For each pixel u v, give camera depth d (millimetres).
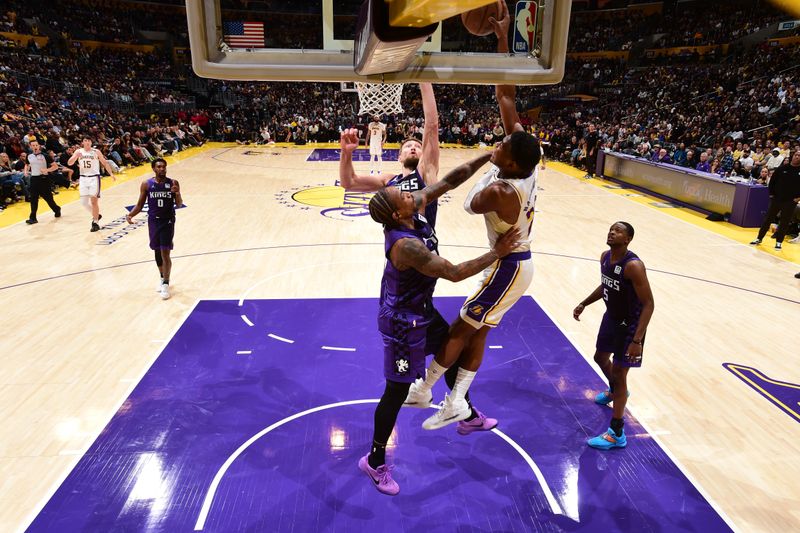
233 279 7734
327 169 17984
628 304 4133
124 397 4871
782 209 9289
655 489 3883
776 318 6734
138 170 17234
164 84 29656
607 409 4836
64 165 13836
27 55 23969
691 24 28609
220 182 15406
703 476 4016
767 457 4227
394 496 3771
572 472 4043
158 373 5270
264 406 4777
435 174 3844
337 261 8523
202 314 6559
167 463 4059
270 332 6109
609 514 3652
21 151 13016
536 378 5297
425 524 3543
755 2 25719
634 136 18891
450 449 4285
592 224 11195
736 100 21125
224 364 5445
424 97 3752
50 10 28234
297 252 8969
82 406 4730
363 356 5613
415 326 3199
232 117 27562
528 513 3648
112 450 4184
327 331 6141
